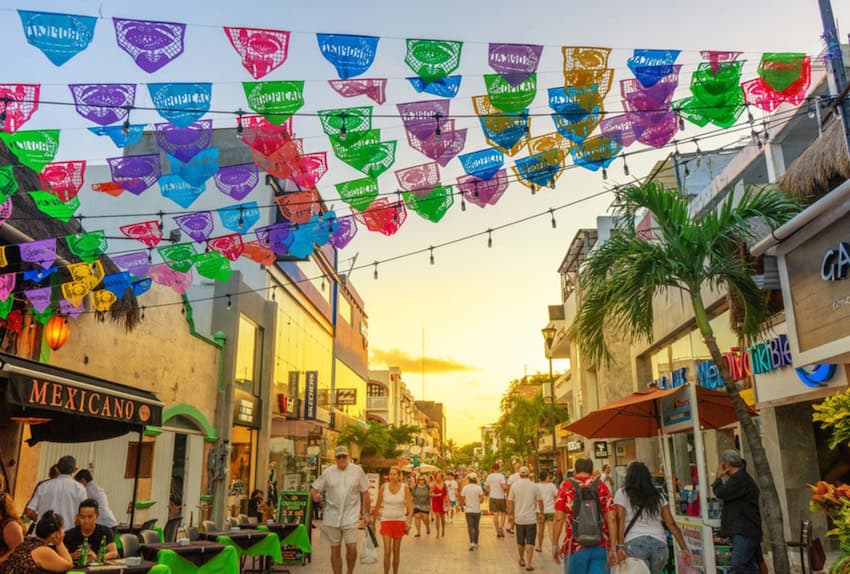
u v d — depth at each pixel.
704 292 14.88
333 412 39.66
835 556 11.04
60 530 6.16
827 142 9.24
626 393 23.45
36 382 7.96
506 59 5.04
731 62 5.34
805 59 5.39
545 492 15.74
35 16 4.46
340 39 4.72
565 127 5.73
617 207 9.23
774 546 7.86
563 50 5.12
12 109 5.35
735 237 9.55
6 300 10.42
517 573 12.22
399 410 80.44
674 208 9.04
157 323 17.30
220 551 8.71
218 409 21.84
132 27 4.59
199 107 5.21
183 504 19.06
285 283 30.47
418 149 5.66
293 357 31.70
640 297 8.88
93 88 5.29
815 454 11.94
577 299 26.16
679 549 8.98
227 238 8.30
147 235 8.80
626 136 5.92
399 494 10.40
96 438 10.66
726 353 14.14
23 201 11.30
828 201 7.29
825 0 7.69
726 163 18.23
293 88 5.08
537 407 47.38
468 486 16.36
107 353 14.62
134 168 6.65
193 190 6.84
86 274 10.55
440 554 15.16
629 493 7.15
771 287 9.16
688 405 8.80
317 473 35.12
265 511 20.62
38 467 11.90
